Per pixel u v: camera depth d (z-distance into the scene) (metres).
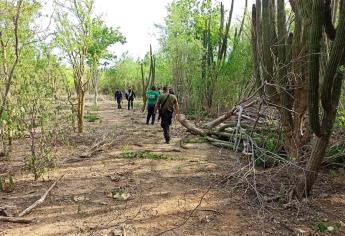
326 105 5.12
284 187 6.00
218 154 8.84
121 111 23.62
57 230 4.66
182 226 4.78
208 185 6.39
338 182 6.60
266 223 4.90
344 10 4.63
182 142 10.45
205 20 20.98
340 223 4.89
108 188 6.23
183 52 20.98
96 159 8.40
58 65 10.31
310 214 5.19
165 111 10.41
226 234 4.57
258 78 8.06
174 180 6.71
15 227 4.74
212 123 10.55
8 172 7.16
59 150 9.19
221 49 17.70
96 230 4.66
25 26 8.81
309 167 5.66
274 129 7.60
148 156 8.57
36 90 7.36
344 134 7.18
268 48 7.37
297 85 6.57
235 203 5.55
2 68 8.68
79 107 12.38
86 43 12.41
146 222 4.90
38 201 5.49
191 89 20.08
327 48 6.29
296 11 6.41
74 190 6.12
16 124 7.86
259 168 7.30
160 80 28.62
